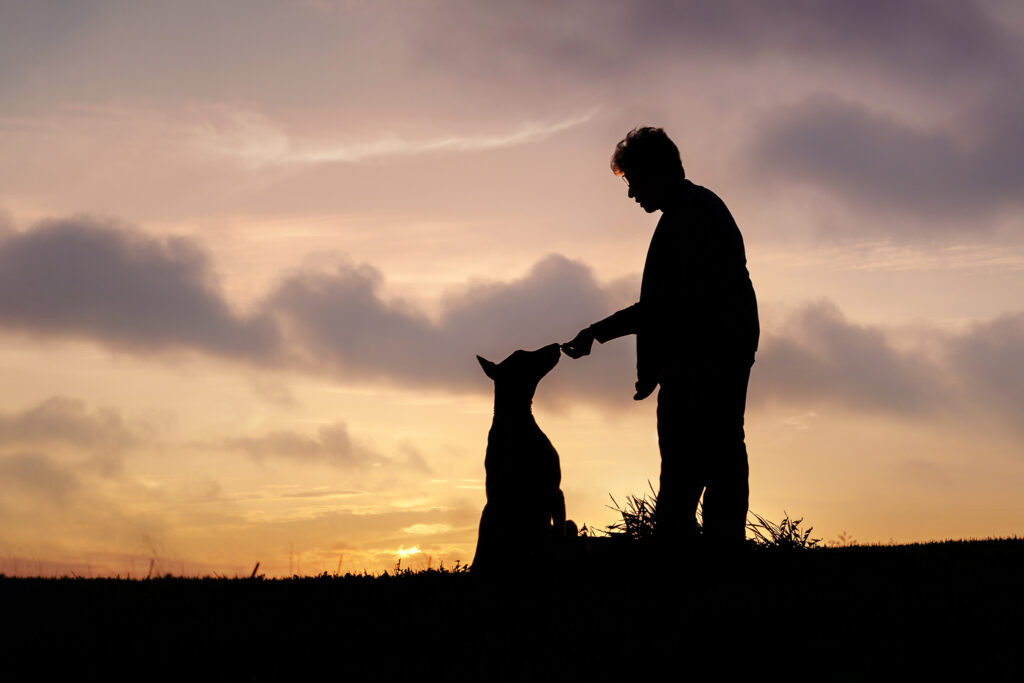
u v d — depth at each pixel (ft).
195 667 16.89
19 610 21.43
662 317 24.14
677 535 23.89
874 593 20.48
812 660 16.35
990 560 25.00
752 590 21.08
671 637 17.75
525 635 18.34
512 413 26.63
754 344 24.29
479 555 25.41
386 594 22.94
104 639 18.57
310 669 16.62
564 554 24.90
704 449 23.89
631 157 24.95
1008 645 16.48
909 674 15.35
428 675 16.05
